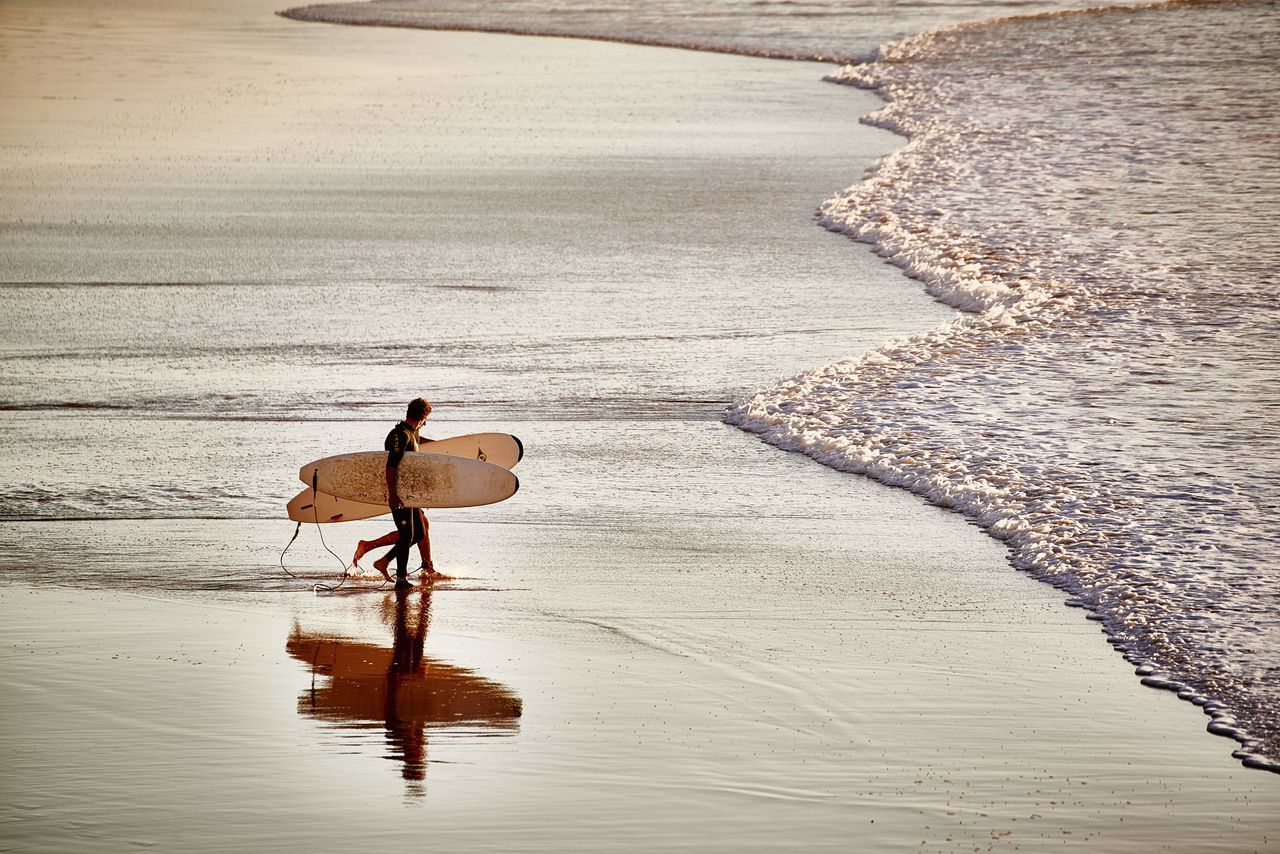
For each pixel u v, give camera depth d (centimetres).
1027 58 17600
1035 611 3706
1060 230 9112
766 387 6128
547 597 3816
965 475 4841
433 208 10331
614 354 6675
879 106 15175
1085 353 6456
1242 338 6606
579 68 18812
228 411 5766
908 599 3800
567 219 9938
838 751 2847
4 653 3381
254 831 2516
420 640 3497
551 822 2545
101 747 2859
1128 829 2534
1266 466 4822
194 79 17738
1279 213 9381
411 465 3947
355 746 2872
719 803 2619
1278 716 3006
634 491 4825
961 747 2870
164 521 4488
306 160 12312
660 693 3155
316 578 3981
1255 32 18488
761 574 4009
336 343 6869
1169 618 3572
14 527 4428
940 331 6912
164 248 9019
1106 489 4638
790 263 8656
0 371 6394
